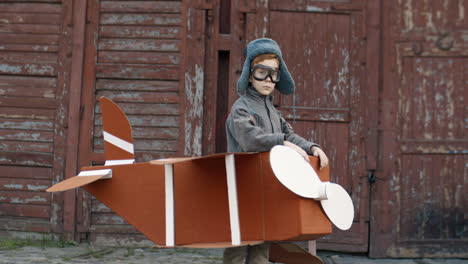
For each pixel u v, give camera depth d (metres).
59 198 4.58
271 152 1.96
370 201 4.52
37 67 4.68
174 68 4.61
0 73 4.69
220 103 4.74
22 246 4.27
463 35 4.59
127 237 4.52
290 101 4.59
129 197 2.38
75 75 4.64
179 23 4.65
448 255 4.45
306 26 4.64
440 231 4.48
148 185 2.35
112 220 4.56
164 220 2.29
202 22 4.62
